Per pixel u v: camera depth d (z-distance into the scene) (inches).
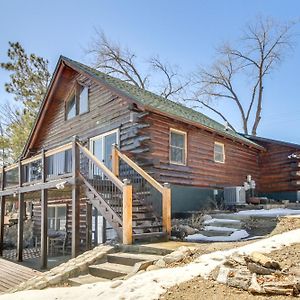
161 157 425.4
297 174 613.9
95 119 502.6
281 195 629.9
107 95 485.1
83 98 542.9
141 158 415.2
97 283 201.8
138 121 417.7
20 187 451.2
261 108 1119.0
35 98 932.0
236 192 516.1
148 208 364.8
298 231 256.4
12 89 924.6
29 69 940.0
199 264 198.2
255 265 178.9
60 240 522.3
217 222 360.8
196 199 474.9
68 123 567.2
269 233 300.5
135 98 408.8
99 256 257.1
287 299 149.2
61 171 545.6
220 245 243.9
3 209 511.5
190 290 164.7
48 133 624.4
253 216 370.0
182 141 467.2
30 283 233.5
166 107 481.7
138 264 217.9
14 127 919.0
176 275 185.2
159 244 270.1
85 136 517.7
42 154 402.6
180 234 312.3
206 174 503.2
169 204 315.6
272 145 653.9
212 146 526.6
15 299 187.2
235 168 580.7
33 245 621.6
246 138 660.7
